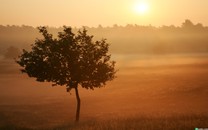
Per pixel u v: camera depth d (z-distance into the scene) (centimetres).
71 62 4372
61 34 4416
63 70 4391
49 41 4353
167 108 6262
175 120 3244
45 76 4453
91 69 4431
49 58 4378
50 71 4400
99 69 4469
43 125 4656
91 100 7856
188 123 2908
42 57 4416
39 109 6644
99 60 4541
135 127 2906
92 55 4425
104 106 6975
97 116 5512
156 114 4075
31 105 7169
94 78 4503
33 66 4419
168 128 2755
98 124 3256
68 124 3753
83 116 5709
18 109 6631
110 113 5869
